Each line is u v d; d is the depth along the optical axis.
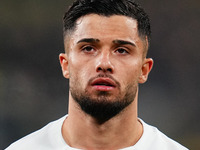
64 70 8.80
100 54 7.88
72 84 8.22
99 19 7.95
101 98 7.78
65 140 8.89
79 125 8.44
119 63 7.90
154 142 9.00
